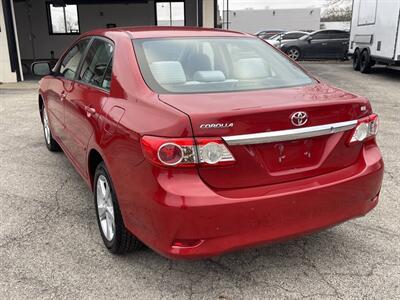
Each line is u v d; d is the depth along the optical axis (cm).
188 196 244
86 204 424
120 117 291
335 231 369
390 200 432
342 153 292
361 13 1734
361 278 303
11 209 412
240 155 255
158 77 307
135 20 2183
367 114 303
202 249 252
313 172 281
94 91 356
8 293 284
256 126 254
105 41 375
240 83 317
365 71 1706
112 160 296
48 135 591
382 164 312
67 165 539
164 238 252
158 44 342
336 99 288
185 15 2148
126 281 298
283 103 270
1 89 1241
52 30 2197
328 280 300
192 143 245
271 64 357
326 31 2355
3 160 560
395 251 338
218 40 367
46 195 446
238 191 258
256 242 262
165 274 306
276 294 285
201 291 288
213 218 247
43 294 284
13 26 1389
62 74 481
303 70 368
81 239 354
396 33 1358
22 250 337
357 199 295
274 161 268
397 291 288
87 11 2175
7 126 751
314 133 273
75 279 300
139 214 268
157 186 249
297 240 354
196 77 317
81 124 375
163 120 255
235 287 293
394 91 1209
